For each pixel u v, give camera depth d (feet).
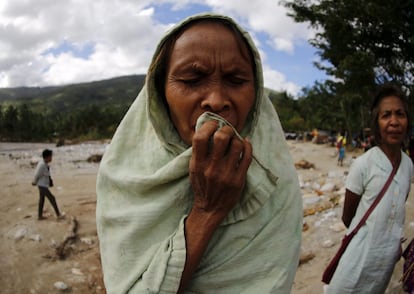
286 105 190.29
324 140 102.37
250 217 3.42
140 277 3.25
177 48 3.19
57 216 25.62
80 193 33.88
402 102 8.02
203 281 3.33
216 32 3.14
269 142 3.82
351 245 8.28
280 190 3.66
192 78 3.13
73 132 206.39
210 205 3.06
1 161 62.13
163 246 3.18
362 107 78.23
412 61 52.47
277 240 3.50
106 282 3.46
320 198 23.94
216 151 2.85
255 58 3.33
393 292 11.44
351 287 8.14
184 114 3.19
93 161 60.85
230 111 3.17
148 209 3.32
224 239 3.35
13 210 27.71
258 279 3.38
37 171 25.08
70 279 16.87
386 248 8.02
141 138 3.78
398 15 47.55
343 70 53.72
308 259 16.01
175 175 3.23
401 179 8.12
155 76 3.44
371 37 53.21
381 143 8.32
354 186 8.48
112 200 3.66
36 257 18.89
